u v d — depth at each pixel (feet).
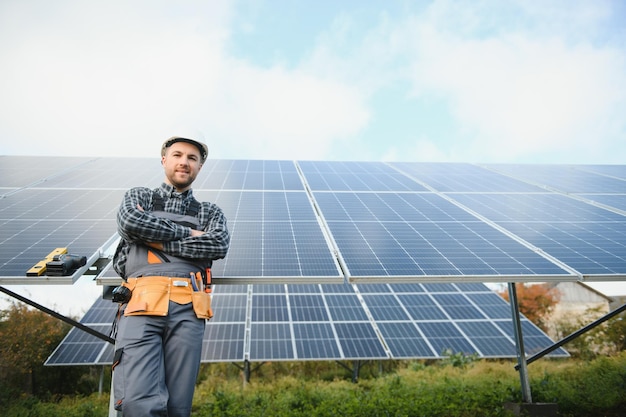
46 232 19.29
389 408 24.94
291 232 21.53
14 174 30.45
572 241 21.54
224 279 15.88
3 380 43.32
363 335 43.78
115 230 19.79
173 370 10.25
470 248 20.30
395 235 21.65
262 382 45.29
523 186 32.35
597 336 54.90
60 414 29.48
